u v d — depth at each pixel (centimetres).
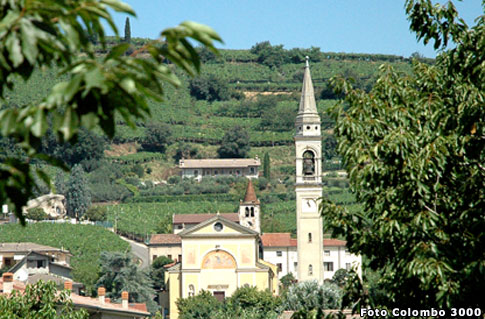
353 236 3400
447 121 3197
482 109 3030
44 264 17375
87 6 1272
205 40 1278
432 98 3431
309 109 17262
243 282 17162
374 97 3522
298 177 17012
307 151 17062
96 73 1195
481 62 3275
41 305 5316
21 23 1222
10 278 8106
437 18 3469
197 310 16175
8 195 1296
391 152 3203
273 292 18325
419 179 3100
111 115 1247
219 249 17288
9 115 1209
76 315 5544
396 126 3406
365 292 3472
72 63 1247
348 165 3359
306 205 16888
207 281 17225
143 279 19138
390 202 3216
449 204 3186
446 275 2905
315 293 14550
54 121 1202
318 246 16800
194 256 17288
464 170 3241
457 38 3441
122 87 1209
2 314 5059
